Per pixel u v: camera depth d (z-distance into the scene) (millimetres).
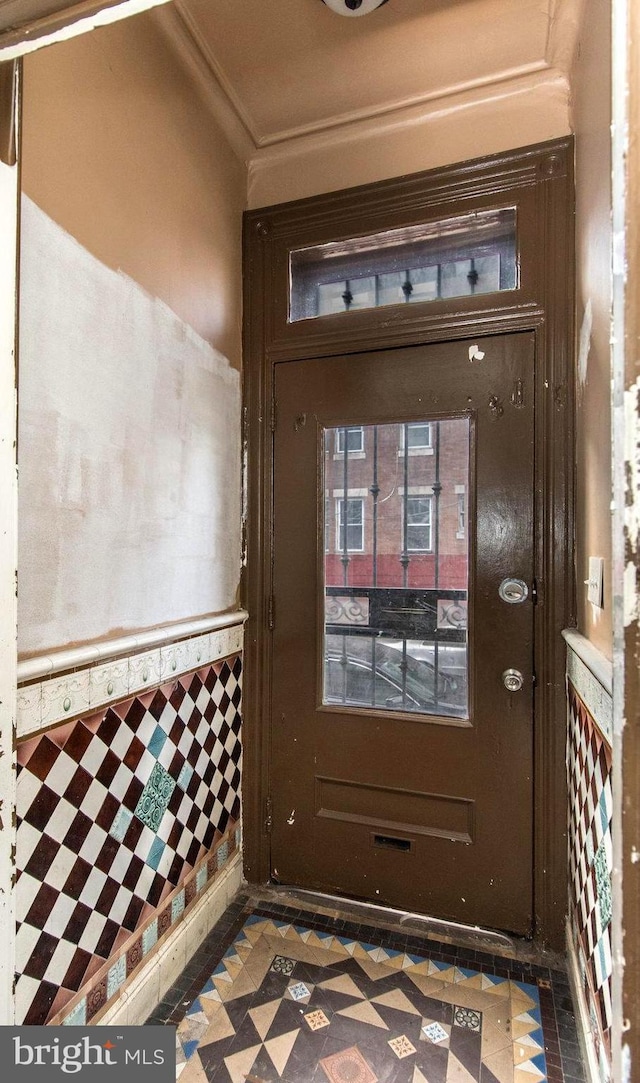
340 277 1823
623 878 579
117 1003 1202
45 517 1034
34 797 990
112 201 1228
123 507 1262
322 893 1767
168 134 1450
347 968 1472
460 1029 1287
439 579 1686
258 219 1876
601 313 1184
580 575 1450
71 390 1100
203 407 1621
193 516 1563
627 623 575
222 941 1573
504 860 1585
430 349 1693
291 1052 1226
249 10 1375
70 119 1108
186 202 1536
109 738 1189
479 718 1618
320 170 1834
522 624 1582
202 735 1587
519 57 1523
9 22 706
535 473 1578
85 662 1106
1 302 808
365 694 1755
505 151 1630
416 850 1670
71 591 1100
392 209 1754
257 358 1866
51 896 1030
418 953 1529
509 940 1564
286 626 1831
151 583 1366
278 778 1824
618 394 571
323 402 1807
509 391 1607
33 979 987
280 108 1691
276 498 1852
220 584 1715
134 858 1275
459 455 1670
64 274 1083
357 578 1771
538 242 1592
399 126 1740
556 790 1534
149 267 1363
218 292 1714
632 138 553
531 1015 1327
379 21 1408
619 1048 579
